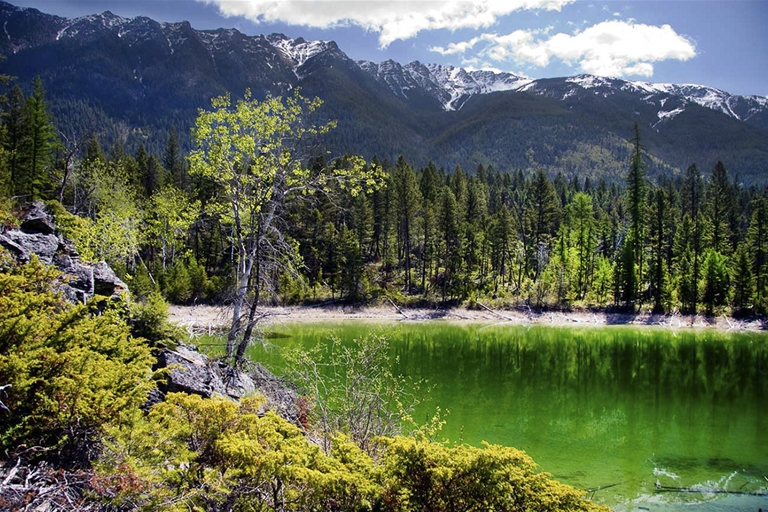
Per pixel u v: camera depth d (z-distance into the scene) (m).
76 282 11.78
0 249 9.08
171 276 48.50
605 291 66.31
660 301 63.00
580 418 21.72
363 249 73.06
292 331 48.28
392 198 75.25
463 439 18.12
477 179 113.44
